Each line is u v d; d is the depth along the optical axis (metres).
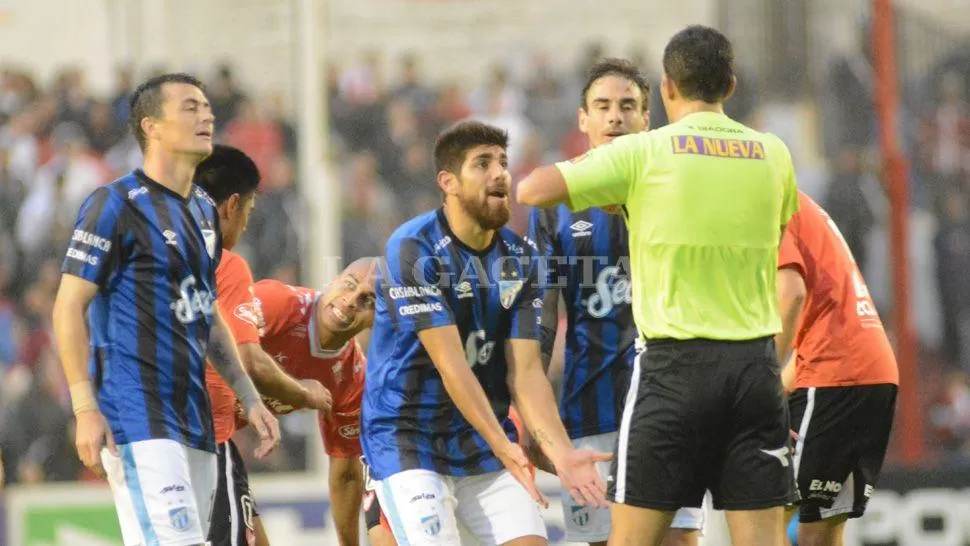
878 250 44.72
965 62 49.31
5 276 44.97
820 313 19.78
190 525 16.98
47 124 48.53
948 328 45.62
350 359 21.05
